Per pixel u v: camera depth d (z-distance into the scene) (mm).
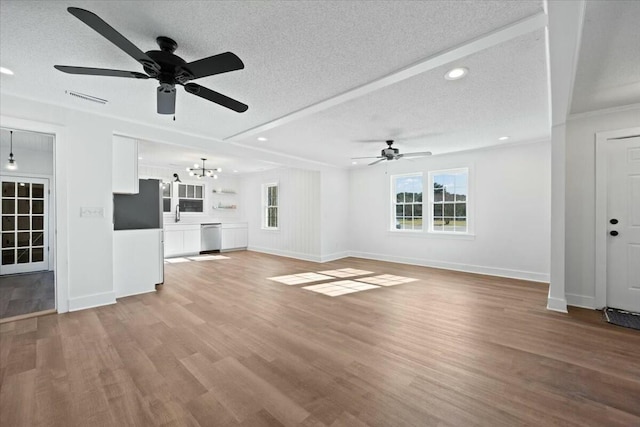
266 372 2008
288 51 2059
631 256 3189
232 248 8289
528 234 4664
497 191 4949
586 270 3400
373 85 2551
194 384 1866
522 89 2664
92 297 3348
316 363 2129
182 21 1732
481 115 3367
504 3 1563
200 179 8117
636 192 3162
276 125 3715
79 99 2949
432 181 5824
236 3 1581
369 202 6828
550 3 1474
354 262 6375
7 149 5129
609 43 1977
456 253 5453
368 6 1600
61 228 3152
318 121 3576
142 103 3041
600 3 1587
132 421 1541
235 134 4191
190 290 4133
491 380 1909
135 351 2301
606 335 2596
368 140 4512
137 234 3957
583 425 1507
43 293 3959
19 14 1664
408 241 6145
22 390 1796
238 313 3184
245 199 8766
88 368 2047
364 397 1739
